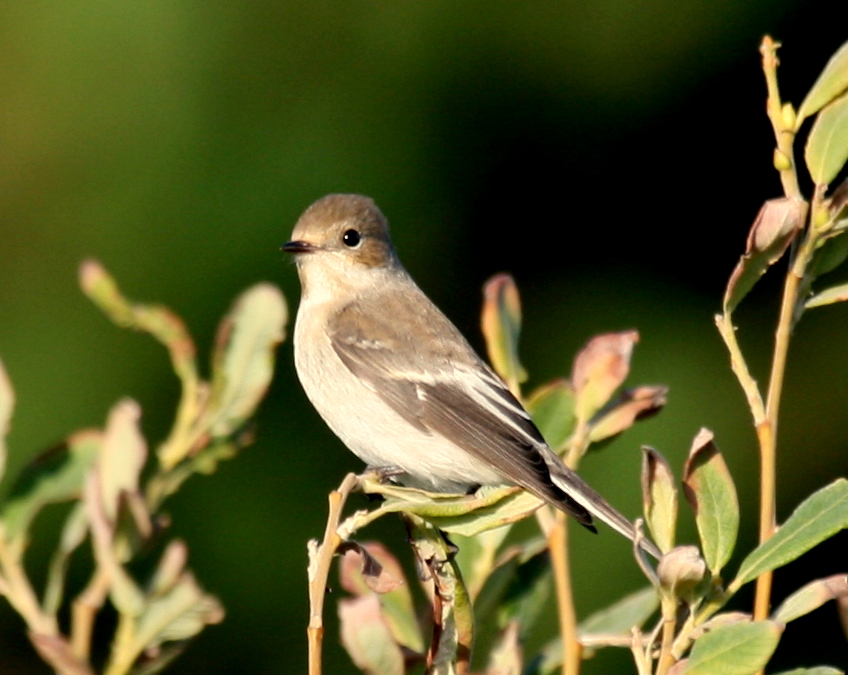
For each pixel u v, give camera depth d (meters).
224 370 5.04
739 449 14.59
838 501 4.34
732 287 4.75
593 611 12.88
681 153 15.55
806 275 4.81
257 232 13.99
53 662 4.24
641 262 15.55
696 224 15.58
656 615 11.33
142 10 14.33
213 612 4.41
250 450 13.48
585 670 12.71
